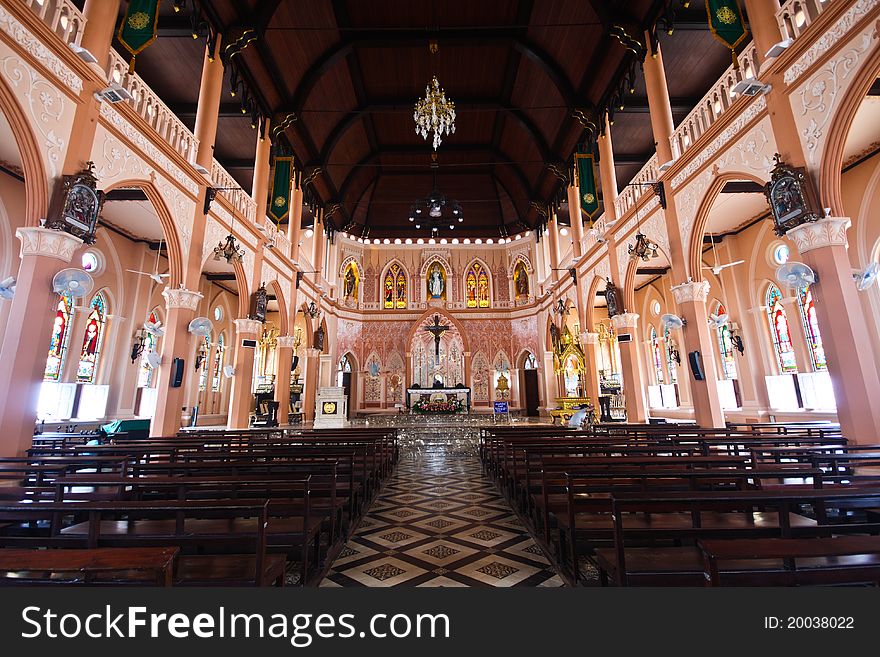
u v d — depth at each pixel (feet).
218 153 54.03
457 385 83.15
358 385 82.17
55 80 20.94
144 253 48.16
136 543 10.00
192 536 9.86
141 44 27.58
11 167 32.22
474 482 28.81
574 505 12.47
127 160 26.27
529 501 19.02
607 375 70.13
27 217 20.20
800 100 22.49
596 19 40.55
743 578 7.27
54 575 8.80
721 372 48.80
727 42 27.76
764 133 24.99
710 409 30.91
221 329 64.28
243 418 41.01
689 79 42.98
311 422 60.03
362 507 21.13
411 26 47.67
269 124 48.32
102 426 38.81
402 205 85.25
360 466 22.09
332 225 78.54
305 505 12.35
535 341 80.38
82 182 21.29
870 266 25.27
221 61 37.11
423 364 84.07
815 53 21.59
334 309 78.07
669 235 35.27
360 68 53.26
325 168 60.80
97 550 7.14
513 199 82.12
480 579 13.09
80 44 22.80
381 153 70.18
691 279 32.83
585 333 55.42
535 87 53.57
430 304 86.48
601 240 50.31
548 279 73.92
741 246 46.16
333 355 77.56
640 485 14.35
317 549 13.85
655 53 37.19
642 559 9.98
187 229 32.89
